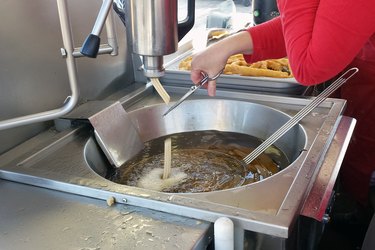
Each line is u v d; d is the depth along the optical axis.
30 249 0.61
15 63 0.94
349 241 1.63
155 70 0.82
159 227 0.64
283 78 1.24
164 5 0.74
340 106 1.08
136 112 1.16
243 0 2.57
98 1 1.17
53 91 1.05
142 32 0.76
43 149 0.91
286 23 0.83
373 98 1.49
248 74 1.29
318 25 0.76
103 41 1.11
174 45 0.78
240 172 0.97
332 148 0.89
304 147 0.90
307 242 0.79
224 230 0.58
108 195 0.71
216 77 1.08
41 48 1.00
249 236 0.63
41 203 0.73
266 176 0.95
